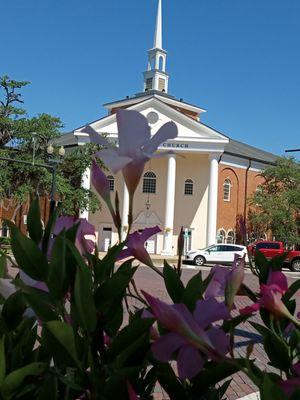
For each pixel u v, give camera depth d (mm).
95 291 1125
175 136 1244
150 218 42688
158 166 43125
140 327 1110
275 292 1177
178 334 1022
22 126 32156
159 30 53312
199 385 1182
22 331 1258
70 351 1006
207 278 1376
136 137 1250
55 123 33281
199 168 43281
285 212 40656
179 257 1556
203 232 42812
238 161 45281
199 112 50438
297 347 1325
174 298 1337
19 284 1122
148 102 41406
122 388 1039
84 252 1278
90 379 1041
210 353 1005
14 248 1116
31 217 1286
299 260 32156
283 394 892
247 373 1013
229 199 44500
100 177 1351
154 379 1192
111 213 1358
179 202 43438
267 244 32031
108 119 37844
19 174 33375
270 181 44562
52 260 1104
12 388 1004
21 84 31953
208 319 1127
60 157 33562
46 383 1059
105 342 1245
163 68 53281
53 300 1110
